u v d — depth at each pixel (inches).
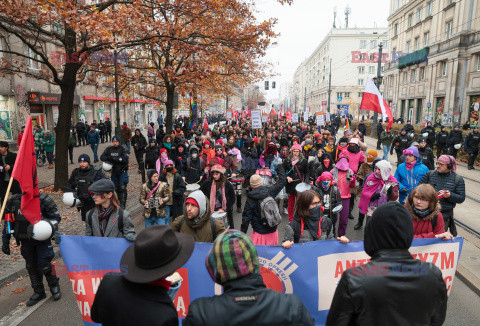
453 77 1074.1
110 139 1093.1
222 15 500.7
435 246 131.3
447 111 1103.0
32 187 142.8
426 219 140.6
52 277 164.7
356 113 2711.6
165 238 66.9
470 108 1032.2
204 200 145.9
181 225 149.7
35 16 298.2
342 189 234.8
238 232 64.3
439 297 63.2
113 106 1246.9
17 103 694.5
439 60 1159.0
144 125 1624.0
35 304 163.5
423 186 140.4
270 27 487.2
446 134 632.4
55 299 166.9
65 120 365.1
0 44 636.7
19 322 149.0
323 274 132.3
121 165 312.3
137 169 555.8
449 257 132.1
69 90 362.3
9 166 276.4
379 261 63.2
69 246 129.2
